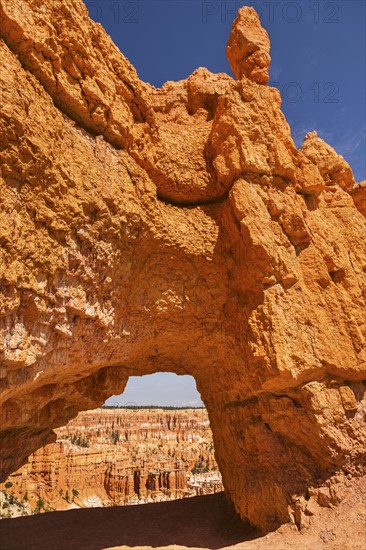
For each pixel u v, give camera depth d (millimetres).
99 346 11695
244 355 12844
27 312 9117
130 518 16078
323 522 11086
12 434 14688
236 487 13875
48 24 9695
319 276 13086
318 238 13641
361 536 10195
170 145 13781
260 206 12781
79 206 10047
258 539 11758
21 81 8703
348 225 14680
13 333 8828
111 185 11016
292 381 11953
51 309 9688
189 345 14406
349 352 12531
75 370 11969
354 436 12086
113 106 11414
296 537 11102
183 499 18281
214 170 13797
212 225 13617
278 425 12547
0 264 8180
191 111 16391
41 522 16312
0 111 8000
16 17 8906
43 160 9008
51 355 10266
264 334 12109
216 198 13969
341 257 13734
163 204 13414
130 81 12125
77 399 15141
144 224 11961
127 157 11914
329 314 12852
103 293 11312
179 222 13312
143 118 12664
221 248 13500
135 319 12719
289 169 13242
